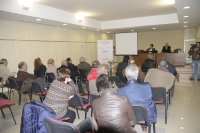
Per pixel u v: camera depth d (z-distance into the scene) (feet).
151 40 35.86
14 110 12.23
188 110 11.68
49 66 15.88
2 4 13.56
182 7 14.06
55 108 6.86
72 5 17.57
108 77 5.48
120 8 19.11
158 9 19.97
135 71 6.97
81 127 4.90
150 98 6.95
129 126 5.26
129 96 6.77
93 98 8.87
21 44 19.15
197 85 18.99
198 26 26.91
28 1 15.67
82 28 26.76
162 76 10.04
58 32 24.08
